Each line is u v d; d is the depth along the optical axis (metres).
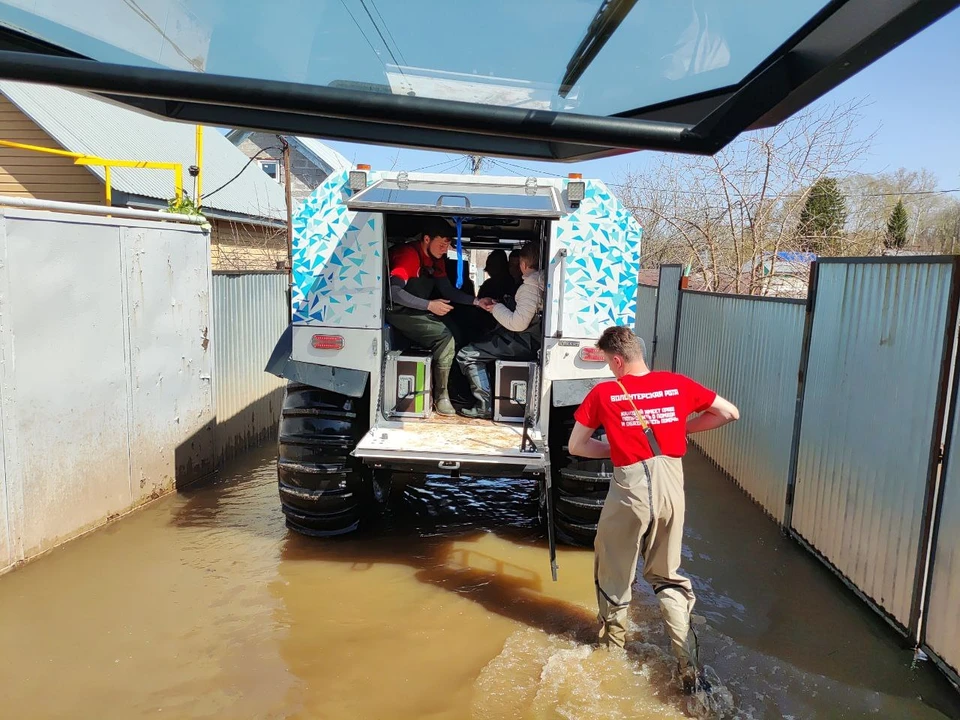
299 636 3.73
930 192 17.86
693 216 16.39
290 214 9.84
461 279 5.13
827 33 1.04
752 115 1.11
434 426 4.62
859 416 4.36
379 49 1.16
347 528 4.97
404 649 3.63
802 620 4.05
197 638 3.68
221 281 7.06
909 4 0.94
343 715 3.08
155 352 5.72
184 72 1.06
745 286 14.34
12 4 1.05
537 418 4.66
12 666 3.37
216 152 17.20
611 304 4.60
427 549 4.93
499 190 4.71
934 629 3.56
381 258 4.58
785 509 5.40
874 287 4.29
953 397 3.44
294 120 1.47
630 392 3.49
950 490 3.45
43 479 4.56
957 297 3.46
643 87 1.21
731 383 7.01
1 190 10.30
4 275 4.19
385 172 4.74
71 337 4.75
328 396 4.74
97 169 10.05
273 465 7.04
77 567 4.48
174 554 4.73
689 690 3.31
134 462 5.47
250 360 7.79
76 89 1.07
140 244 5.49
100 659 3.46
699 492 6.49
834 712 3.21
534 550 4.97
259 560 4.68
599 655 3.58
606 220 4.55
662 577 3.52
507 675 3.41
